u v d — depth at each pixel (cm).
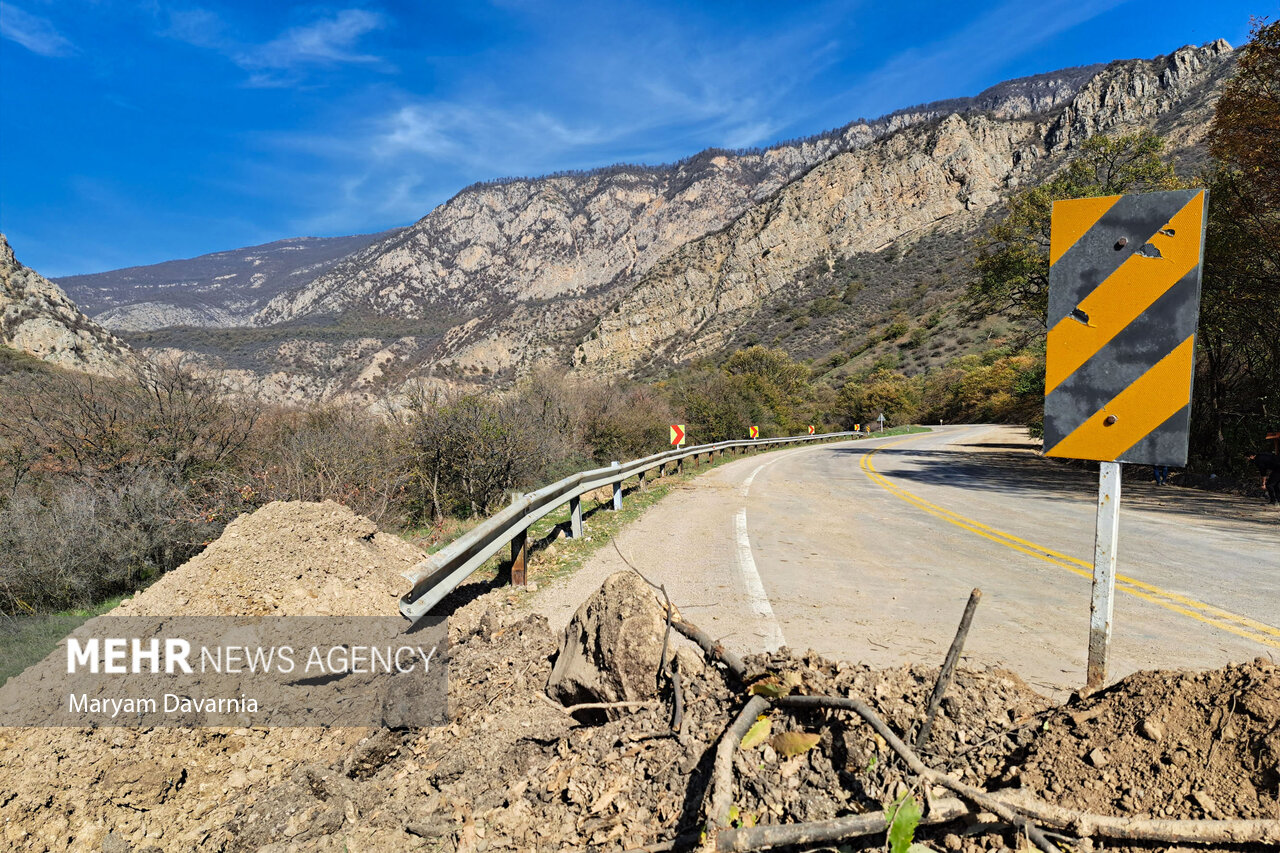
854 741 244
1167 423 261
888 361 9012
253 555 452
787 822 229
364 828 271
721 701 296
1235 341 1848
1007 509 1196
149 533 823
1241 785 197
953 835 213
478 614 514
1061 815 199
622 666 328
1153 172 2155
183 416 1019
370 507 997
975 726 259
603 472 1020
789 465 2322
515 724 336
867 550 800
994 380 6475
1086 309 278
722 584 620
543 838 251
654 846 227
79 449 938
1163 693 230
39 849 276
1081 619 510
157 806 298
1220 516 1111
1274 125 1395
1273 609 544
